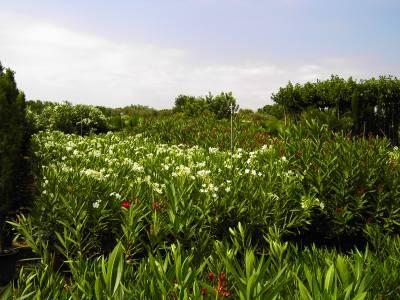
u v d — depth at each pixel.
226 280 2.26
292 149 7.39
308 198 6.19
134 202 5.03
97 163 8.05
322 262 2.85
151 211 4.90
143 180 6.27
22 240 7.32
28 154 11.52
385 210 6.76
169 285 2.20
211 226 5.38
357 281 2.22
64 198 5.03
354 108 25.06
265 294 2.05
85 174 6.05
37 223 5.33
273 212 5.88
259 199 5.89
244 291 2.01
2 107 6.70
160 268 2.34
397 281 2.63
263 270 2.12
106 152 10.77
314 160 6.90
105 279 2.21
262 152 8.52
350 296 2.04
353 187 6.61
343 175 6.67
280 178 6.73
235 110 16.45
